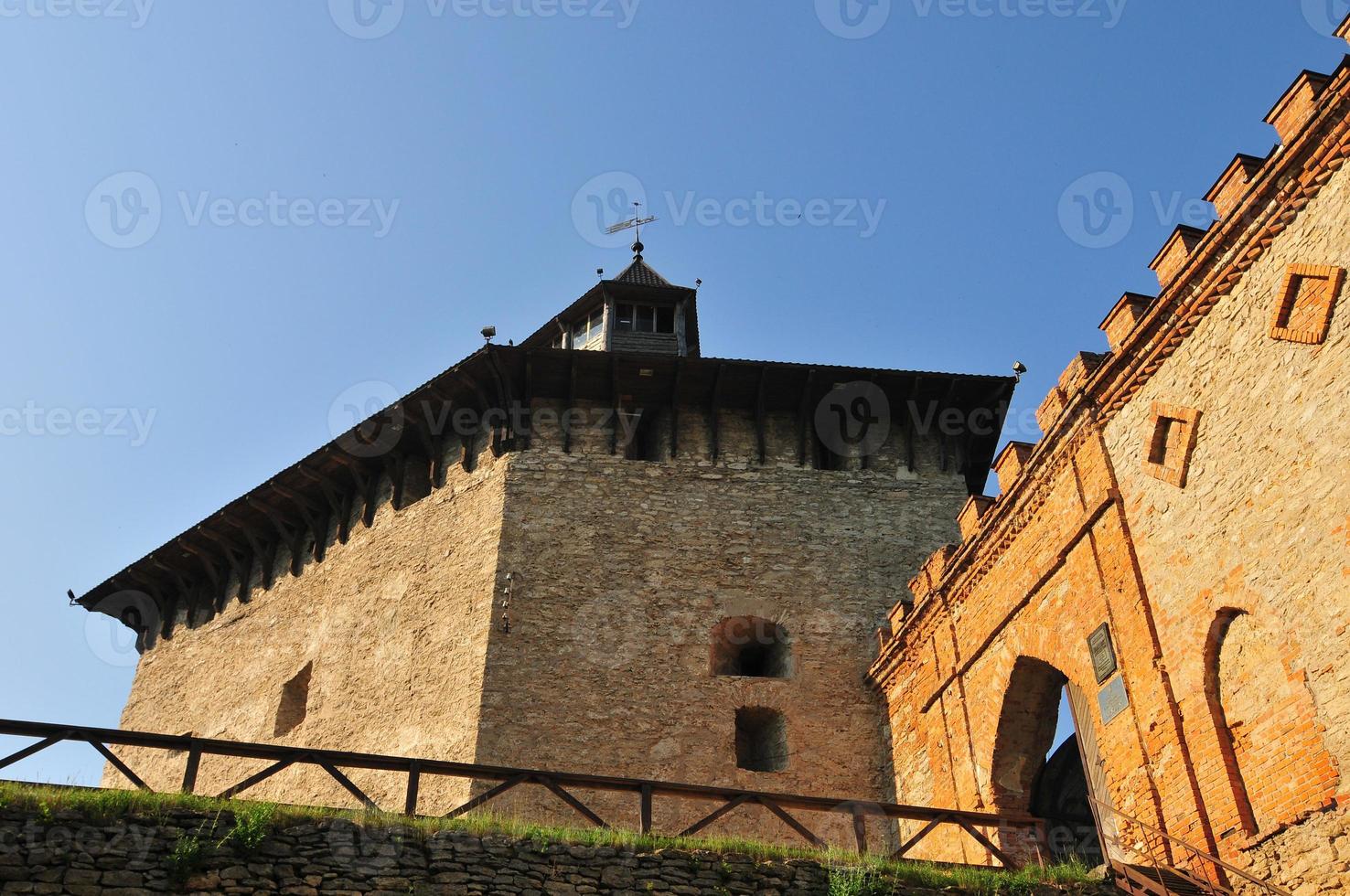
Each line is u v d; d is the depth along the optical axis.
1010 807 17.48
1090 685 15.34
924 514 25.55
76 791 12.04
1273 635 12.46
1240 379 13.29
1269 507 12.63
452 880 12.27
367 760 13.53
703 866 13.03
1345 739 11.38
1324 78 12.54
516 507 24.81
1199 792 13.19
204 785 27.52
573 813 21.19
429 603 24.98
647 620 23.62
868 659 23.56
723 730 22.47
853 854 13.78
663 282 31.52
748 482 25.58
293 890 11.75
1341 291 11.98
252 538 30.30
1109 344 15.78
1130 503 14.95
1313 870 11.62
